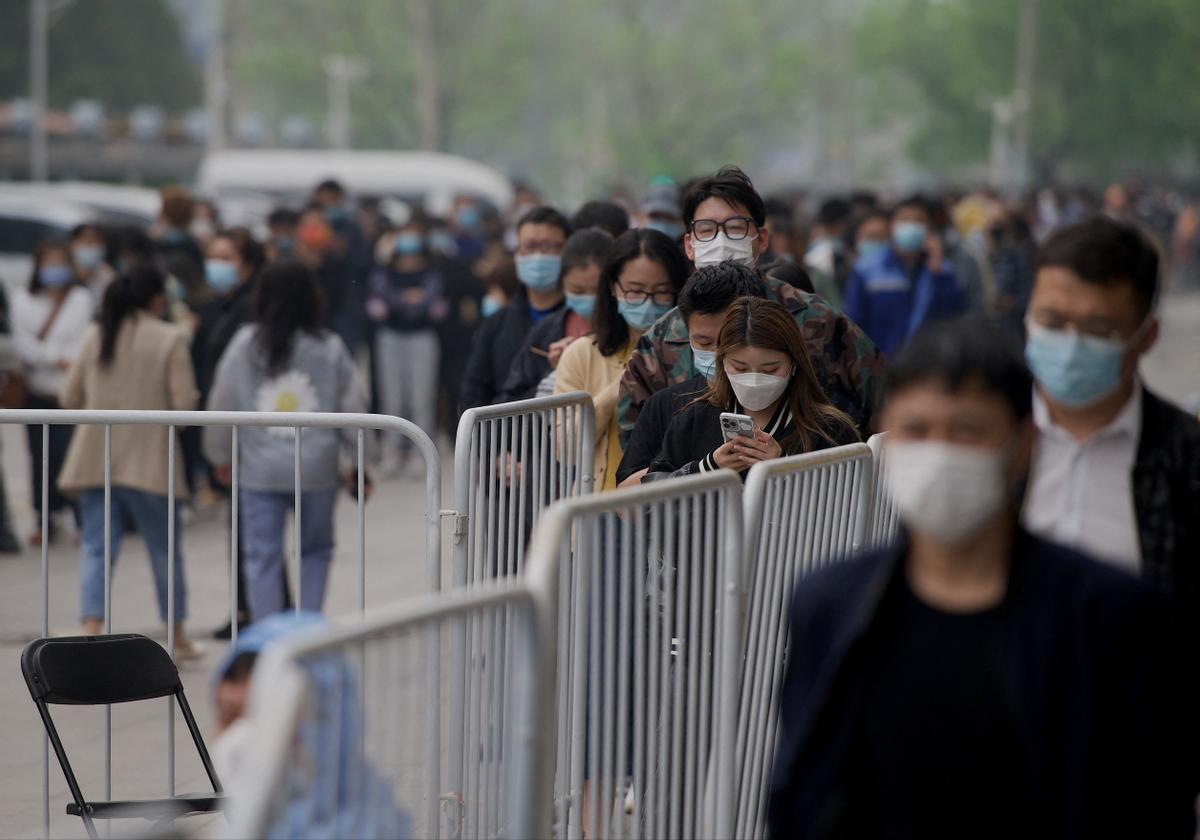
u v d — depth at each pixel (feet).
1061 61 583.17
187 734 62.95
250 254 95.14
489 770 32.91
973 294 125.49
